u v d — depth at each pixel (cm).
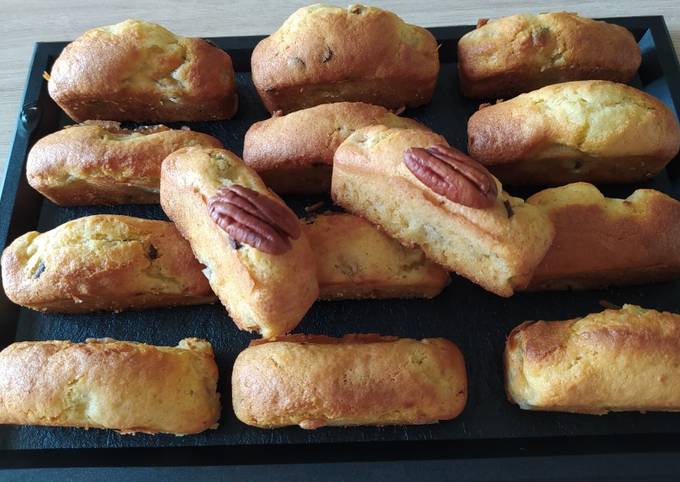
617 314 19
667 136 21
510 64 23
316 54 22
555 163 22
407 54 23
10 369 18
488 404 20
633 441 19
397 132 19
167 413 18
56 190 22
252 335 21
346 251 20
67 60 23
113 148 21
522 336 19
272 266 17
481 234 18
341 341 19
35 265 20
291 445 19
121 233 20
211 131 25
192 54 23
